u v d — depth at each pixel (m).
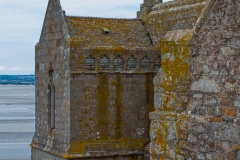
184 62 12.27
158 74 12.94
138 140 32.41
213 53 11.54
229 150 10.81
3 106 160.00
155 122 12.88
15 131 82.38
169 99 12.62
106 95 31.84
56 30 33.41
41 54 36.03
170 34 12.80
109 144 31.73
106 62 31.86
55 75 33.53
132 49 32.34
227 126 10.88
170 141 12.43
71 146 31.11
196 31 12.03
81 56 31.27
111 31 34.16
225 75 11.17
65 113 31.83
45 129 35.44
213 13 11.55
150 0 36.22
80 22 33.88
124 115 32.25
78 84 31.25
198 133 11.64
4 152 58.84
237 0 10.91
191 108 12.04
